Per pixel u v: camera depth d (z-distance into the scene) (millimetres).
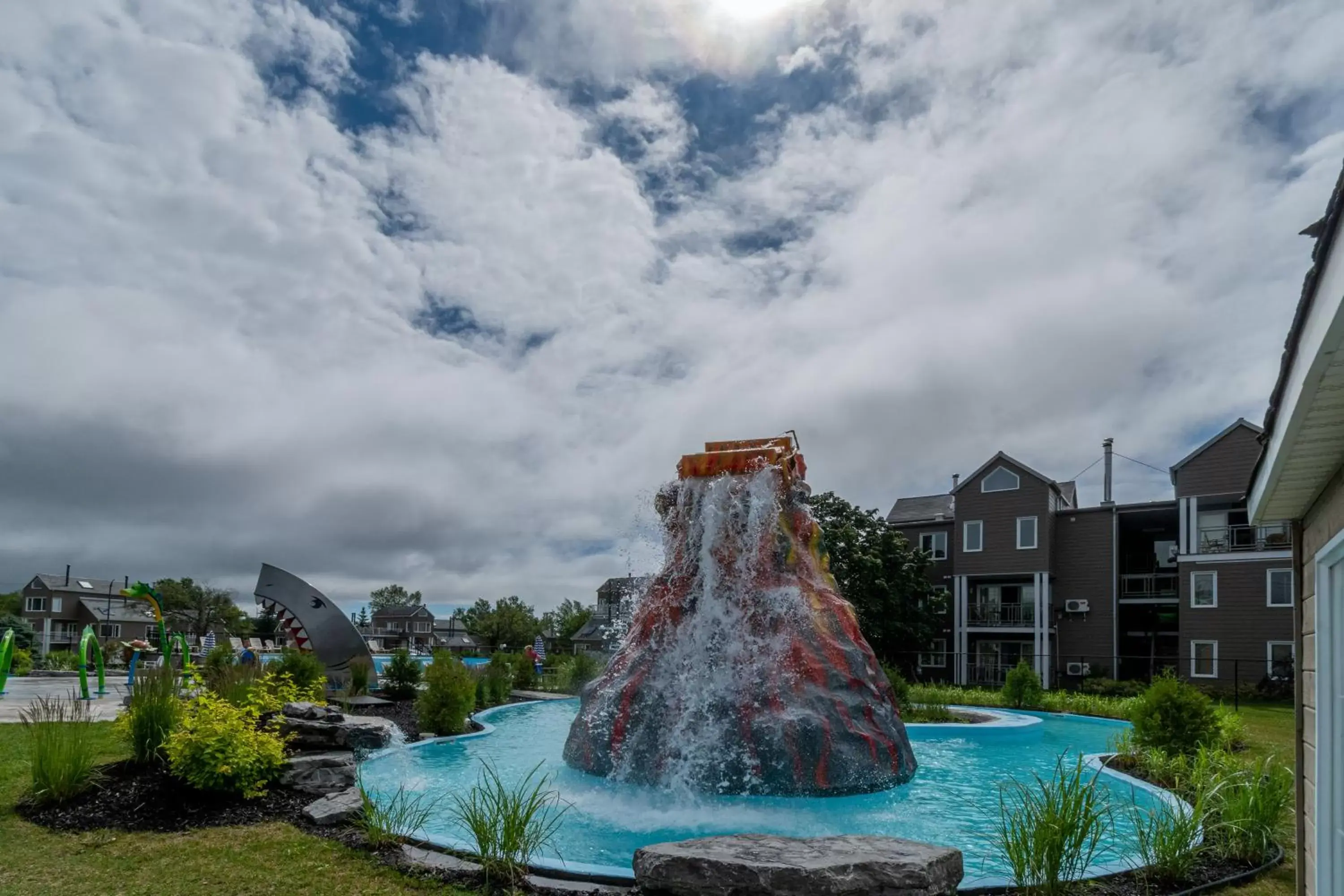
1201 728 12414
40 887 6422
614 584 52219
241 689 11500
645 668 11578
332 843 7527
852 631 12031
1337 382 3408
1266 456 4602
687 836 8484
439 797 10016
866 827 8953
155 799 8586
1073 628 37562
